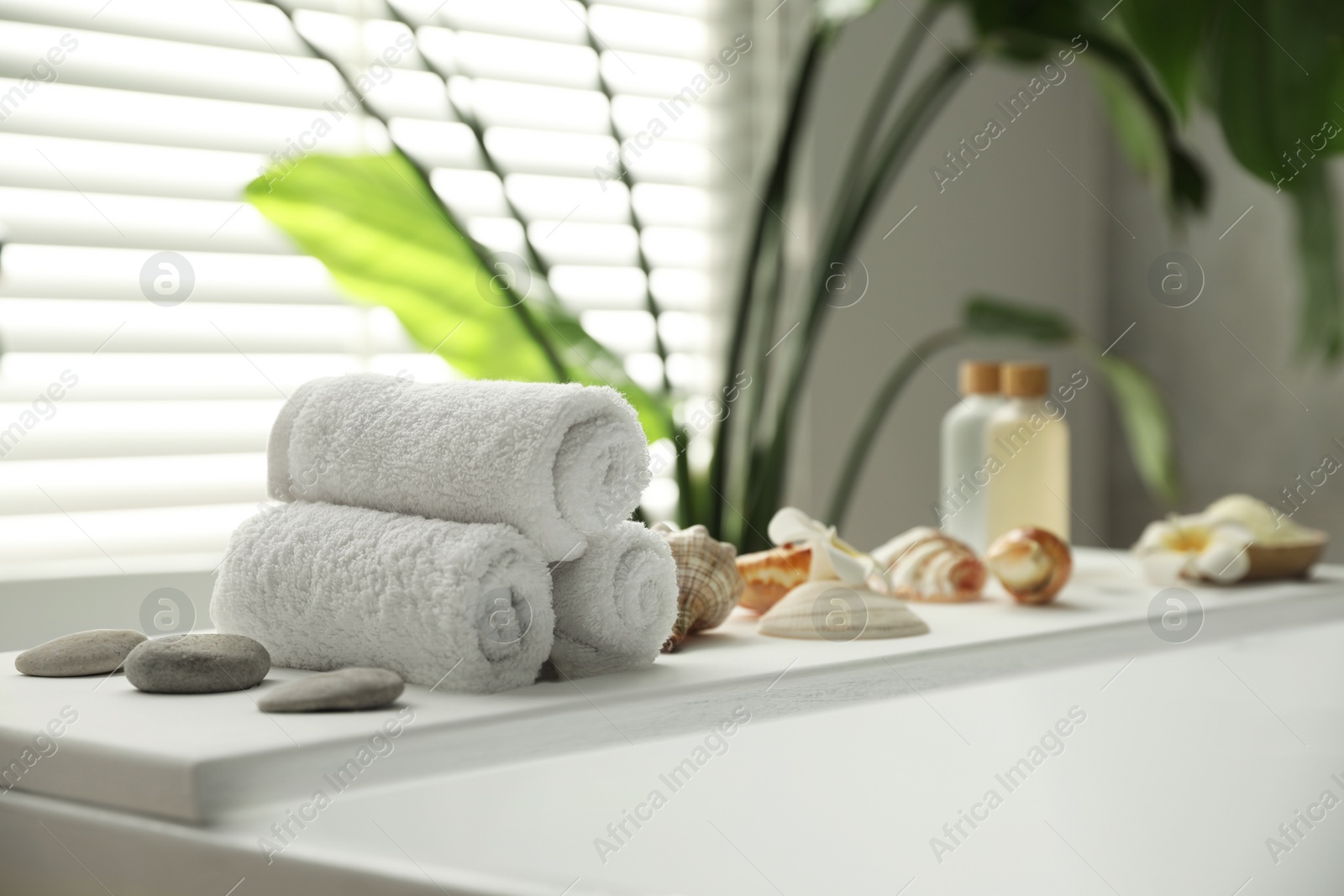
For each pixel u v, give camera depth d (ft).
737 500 4.33
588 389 1.73
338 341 4.42
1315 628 2.67
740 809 1.83
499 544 1.67
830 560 2.35
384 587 1.70
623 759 1.70
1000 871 2.15
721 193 5.25
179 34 4.08
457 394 1.82
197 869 1.36
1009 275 6.16
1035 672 2.22
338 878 1.36
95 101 4.01
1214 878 2.37
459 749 1.54
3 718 1.60
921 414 5.81
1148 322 6.32
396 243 3.57
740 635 2.22
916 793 2.06
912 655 2.04
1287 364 5.71
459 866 1.47
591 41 3.90
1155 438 5.09
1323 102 3.87
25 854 1.54
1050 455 3.06
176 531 4.22
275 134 4.29
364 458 1.83
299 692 1.59
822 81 5.36
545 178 4.77
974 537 3.11
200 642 1.78
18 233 3.82
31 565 3.73
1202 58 4.07
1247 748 2.50
